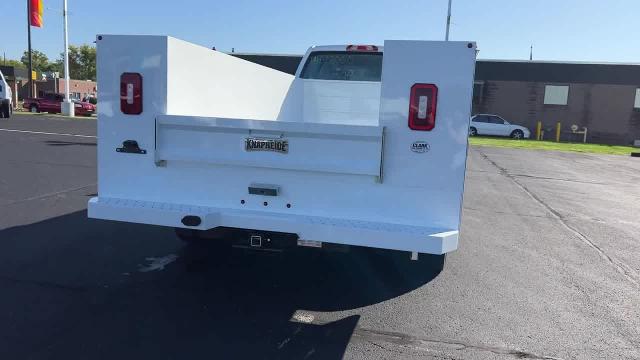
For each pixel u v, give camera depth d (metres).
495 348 3.75
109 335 3.73
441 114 3.47
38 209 7.40
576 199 10.52
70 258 5.35
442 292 4.82
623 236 7.38
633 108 35.19
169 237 6.18
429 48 3.41
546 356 3.67
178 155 3.84
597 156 22.16
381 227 3.60
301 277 5.05
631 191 11.88
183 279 4.88
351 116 7.23
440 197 3.57
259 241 4.06
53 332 3.74
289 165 3.68
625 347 3.85
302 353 3.56
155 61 3.79
